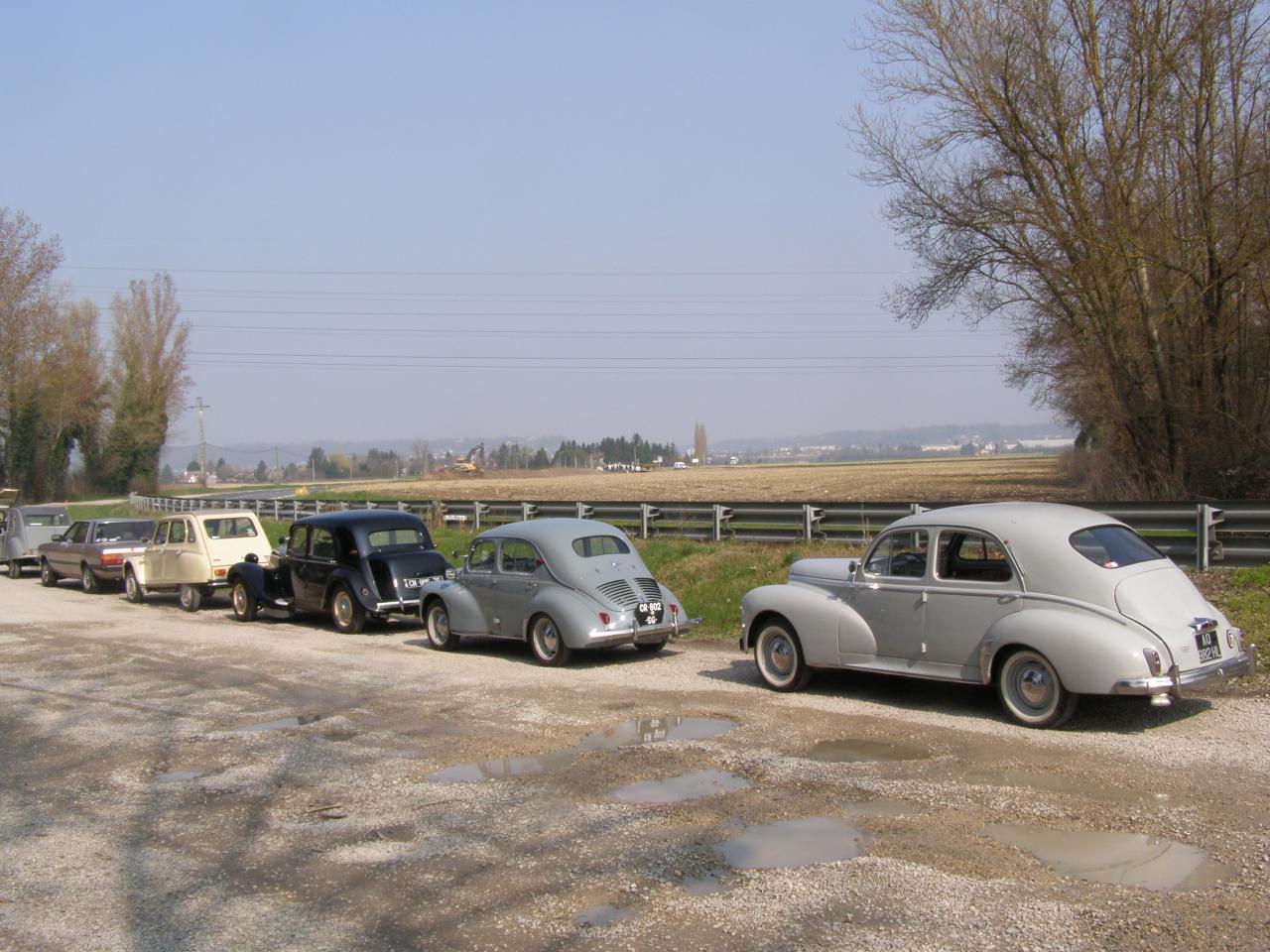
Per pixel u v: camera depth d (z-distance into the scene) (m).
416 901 5.21
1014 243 24.42
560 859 5.73
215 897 5.41
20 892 5.61
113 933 5.01
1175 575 8.30
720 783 7.07
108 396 80.62
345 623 15.84
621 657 12.76
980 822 6.04
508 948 4.63
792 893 5.11
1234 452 22.84
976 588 8.61
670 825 6.22
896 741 8.02
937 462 120.25
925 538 9.12
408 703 10.28
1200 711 8.55
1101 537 8.38
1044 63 22.92
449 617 13.53
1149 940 4.46
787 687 10.13
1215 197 21.89
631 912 4.96
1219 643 8.15
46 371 69.62
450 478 99.88
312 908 5.20
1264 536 13.34
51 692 11.49
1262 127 21.73
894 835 5.89
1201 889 4.98
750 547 18.78
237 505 46.44
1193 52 21.77
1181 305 22.91
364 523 16.12
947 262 25.30
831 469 94.81
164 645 14.90
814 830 6.04
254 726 9.52
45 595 22.98
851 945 4.52
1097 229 23.05
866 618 9.45
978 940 4.53
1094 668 7.78
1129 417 24.25
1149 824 5.89
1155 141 22.56
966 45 23.47
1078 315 24.50
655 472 114.69
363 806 6.91
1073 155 23.14
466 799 6.95
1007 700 8.41
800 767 7.38
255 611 17.55
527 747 8.31
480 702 10.17
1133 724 8.21
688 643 13.84
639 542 20.58
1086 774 6.91
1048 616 8.11
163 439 82.38
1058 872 5.25
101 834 6.58
